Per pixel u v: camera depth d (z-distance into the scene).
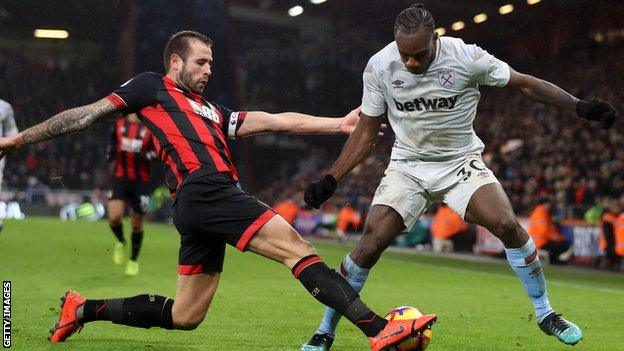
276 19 44.47
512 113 34.34
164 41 42.28
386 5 37.41
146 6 41.94
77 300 5.54
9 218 30.36
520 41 38.84
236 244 4.80
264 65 45.78
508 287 11.92
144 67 42.16
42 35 45.03
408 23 5.12
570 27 36.50
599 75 33.81
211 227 4.82
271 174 43.22
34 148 38.56
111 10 42.28
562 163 26.48
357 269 5.74
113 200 11.70
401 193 5.79
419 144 5.82
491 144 32.84
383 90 5.65
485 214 5.66
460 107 5.65
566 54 36.59
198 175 4.82
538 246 19.80
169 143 4.93
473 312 8.62
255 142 43.38
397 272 14.41
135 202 11.36
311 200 5.43
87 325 6.55
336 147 42.72
